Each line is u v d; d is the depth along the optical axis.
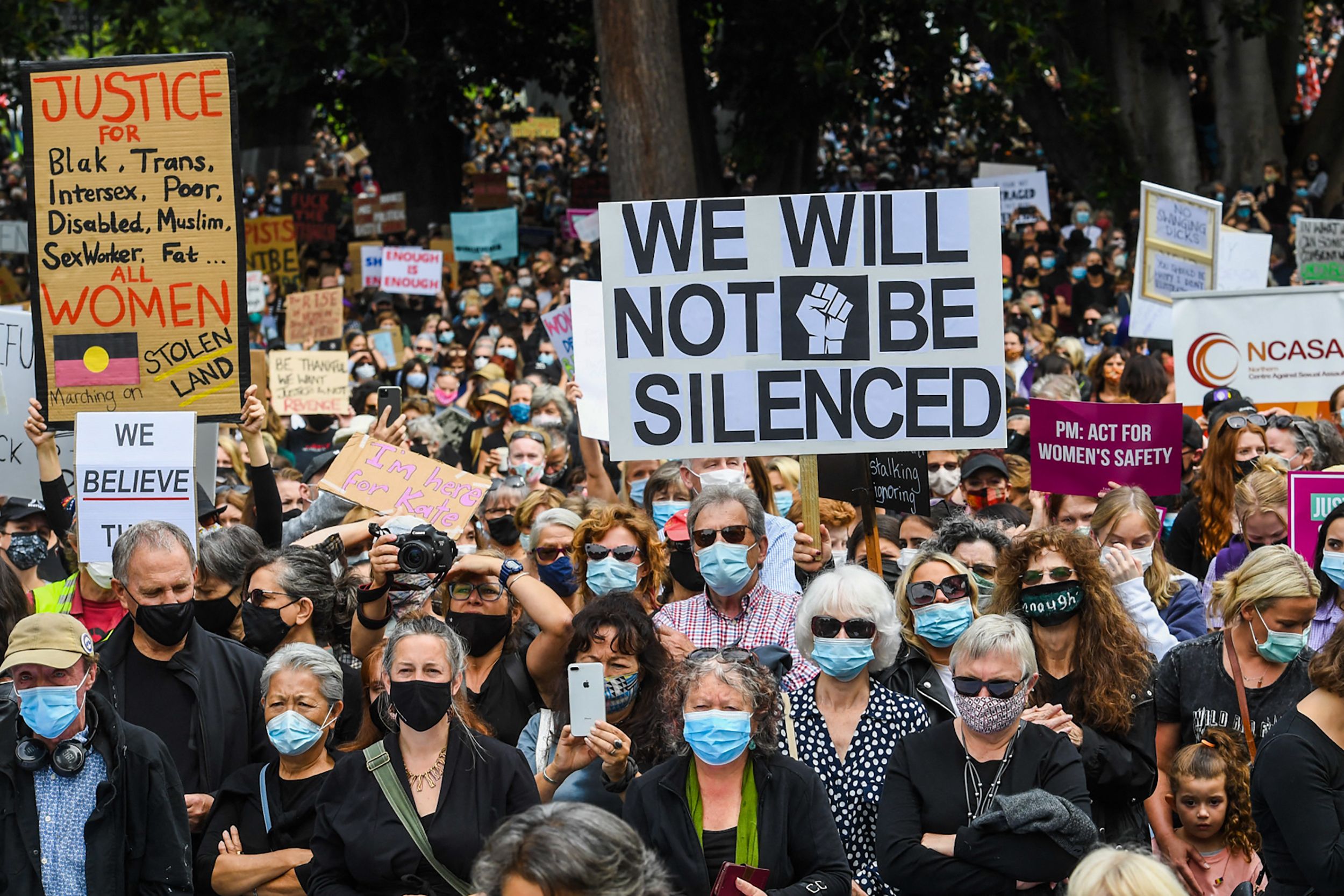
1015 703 5.72
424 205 36.72
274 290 27.45
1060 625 6.71
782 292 7.67
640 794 5.67
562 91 40.62
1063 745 5.87
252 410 8.35
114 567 6.64
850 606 6.18
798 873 5.59
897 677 6.84
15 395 9.42
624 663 6.38
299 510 10.84
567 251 34.25
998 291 7.57
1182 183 31.45
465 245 30.12
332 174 50.31
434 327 23.80
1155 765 6.50
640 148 25.81
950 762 5.84
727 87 31.53
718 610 7.50
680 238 7.68
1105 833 6.41
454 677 5.78
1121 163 31.03
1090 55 31.88
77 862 5.56
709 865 5.52
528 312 24.42
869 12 29.81
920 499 8.10
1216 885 6.62
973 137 42.78
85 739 5.64
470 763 5.82
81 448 8.14
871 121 45.72
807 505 8.07
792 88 30.84
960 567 6.87
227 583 7.47
